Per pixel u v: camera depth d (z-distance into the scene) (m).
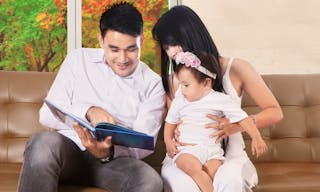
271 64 3.10
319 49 3.06
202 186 1.61
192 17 1.85
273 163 2.12
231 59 1.88
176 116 1.81
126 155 1.80
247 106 2.19
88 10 3.41
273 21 3.09
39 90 2.18
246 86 1.85
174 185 1.62
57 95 1.84
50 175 1.48
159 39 1.88
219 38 3.12
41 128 2.12
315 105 2.20
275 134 2.18
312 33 3.06
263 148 1.70
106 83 1.85
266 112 1.79
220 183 1.56
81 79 1.85
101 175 1.71
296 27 3.07
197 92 1.76
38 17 3.45
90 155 1.74
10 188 1.64
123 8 1.78
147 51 3.44
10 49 3.44
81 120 1.58
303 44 3.07
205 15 3.13
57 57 3.47
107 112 1.76
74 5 3.35
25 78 2.21
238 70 1.85
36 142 1.53
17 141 2.10
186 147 1.74
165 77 1.89
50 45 3.46
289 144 2.15
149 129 1.79
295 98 2.21
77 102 1.83
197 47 1.83
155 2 3.43
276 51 3.09
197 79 1.75
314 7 3.06
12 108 2.15
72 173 1.68
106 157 1.70
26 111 2.14
